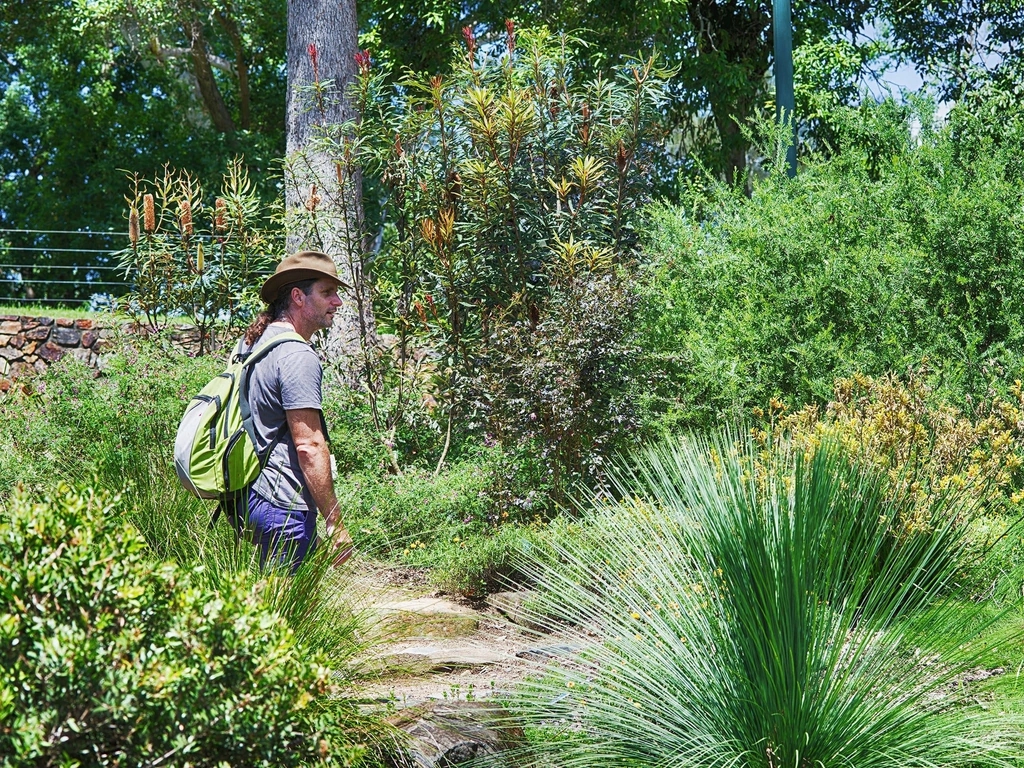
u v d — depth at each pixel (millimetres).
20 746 1646
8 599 1813
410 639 4086
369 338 7531
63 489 2035
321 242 7664
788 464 3359
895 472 3908
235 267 7867
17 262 20938
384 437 6953
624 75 8031
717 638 2818
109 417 5840
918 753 2666
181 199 7918
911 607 3033
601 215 7402
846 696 2701
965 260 6391
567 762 2789
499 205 7133
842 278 6574
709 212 7848
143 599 1929
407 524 5637
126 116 20734
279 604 2709
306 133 9383
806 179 7590
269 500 3143
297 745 2033
